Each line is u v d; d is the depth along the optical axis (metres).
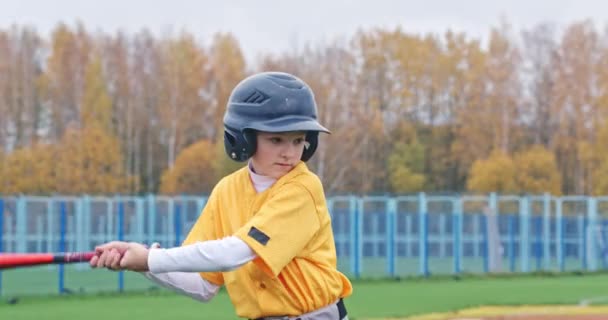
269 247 5.91
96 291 25.47
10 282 29.08
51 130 84.19
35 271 33.00
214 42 88.31
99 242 32.81
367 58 83.38
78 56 84.62
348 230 34.06
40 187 72.38
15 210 32.97
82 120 81.88
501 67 82.94
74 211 33.47
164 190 72.12
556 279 31.86
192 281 6.60
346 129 77.75
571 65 83.44
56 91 84.31
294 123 6.00
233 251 5.89
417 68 84.12
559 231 35.22
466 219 37.12
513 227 34.47
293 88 6.07
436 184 82.56
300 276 6.13
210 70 86.50
